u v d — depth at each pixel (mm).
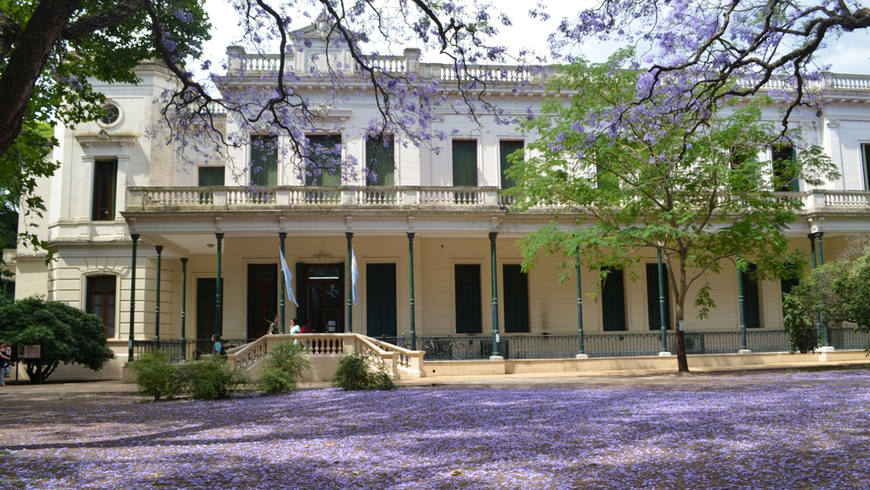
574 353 28125
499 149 28188
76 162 28281
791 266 22750
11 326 23500
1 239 20141
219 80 15844
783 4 11008
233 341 26156
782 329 29719
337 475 6406
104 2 14617
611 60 20203
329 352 22312
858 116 30750
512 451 7543
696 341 28734
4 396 17625
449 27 12883
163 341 24453
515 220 25891
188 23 15492
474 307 28422
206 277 28766
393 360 21234
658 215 21641
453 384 18797
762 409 10742
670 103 12445
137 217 23625
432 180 27578
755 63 11625
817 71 12453
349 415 11703
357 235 26078
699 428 8867
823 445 7406
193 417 11938
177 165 28062
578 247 22641
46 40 8516
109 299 28109
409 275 24891
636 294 29125
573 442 8062
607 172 21281
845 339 28594
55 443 8773
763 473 6121
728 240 20984
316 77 26219
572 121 20297
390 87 15172
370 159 26953
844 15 9844
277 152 26109
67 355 23547
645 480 5969
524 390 16188
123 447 8352
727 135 20297
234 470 6711
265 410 12961
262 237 27359
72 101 16594
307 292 27594
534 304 28484
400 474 6410
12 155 15422
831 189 29984
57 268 27844
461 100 27906
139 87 28406
